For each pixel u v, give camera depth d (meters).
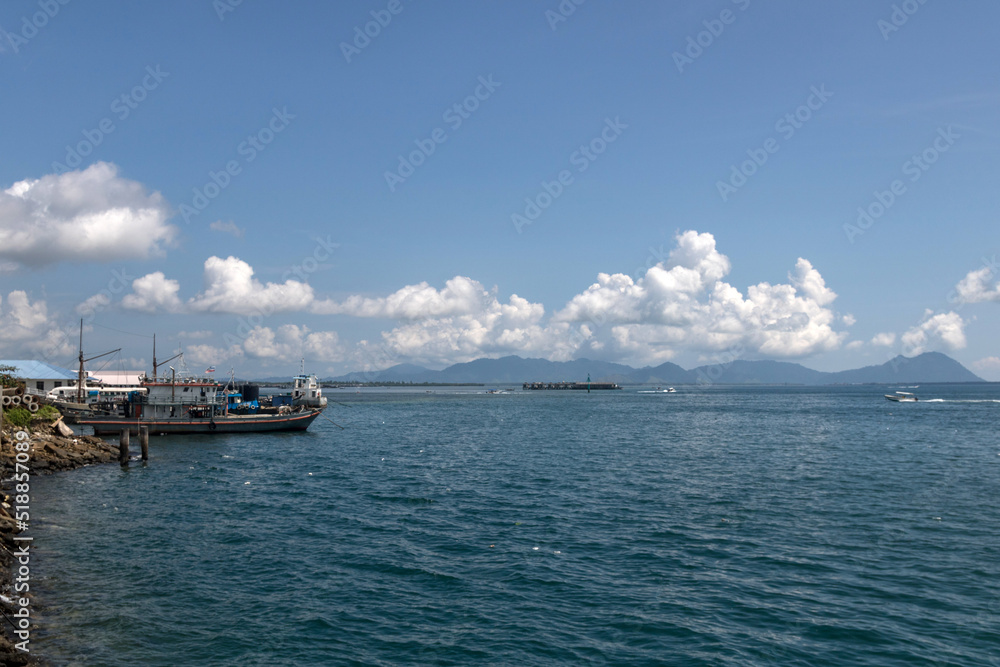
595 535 29.30
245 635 18.34
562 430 91.25
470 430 92.06
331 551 26.83
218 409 81.62
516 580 23.03
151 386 78.12
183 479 46.16
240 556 26.06
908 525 30.83
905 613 19.88
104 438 75.44
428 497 38.66
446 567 24.56
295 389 119.44
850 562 24.97
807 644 17.75
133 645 17.58
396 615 19.88
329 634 18.45
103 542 28.05
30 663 16.25
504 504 36.44
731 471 49.00
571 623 19.25
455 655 17.16
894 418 115.56
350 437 80.12
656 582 22.78
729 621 19.33
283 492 40.69
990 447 65.56
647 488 41.50
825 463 53.56
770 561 25.12
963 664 16.59
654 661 16.78
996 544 27.39
